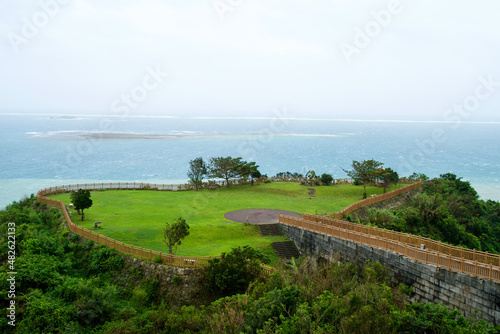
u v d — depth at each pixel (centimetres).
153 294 3375
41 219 4894
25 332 2784
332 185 7200
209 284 3250
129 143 18088
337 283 2888
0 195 8569
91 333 2878
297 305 2541
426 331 2181
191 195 6350
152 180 10494
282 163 13925
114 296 3347
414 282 2823
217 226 4531
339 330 2219
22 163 12975
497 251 5419
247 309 2592
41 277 3378
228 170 6994
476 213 6431
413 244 3186
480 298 2395
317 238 3834
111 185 6850
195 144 17738
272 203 5856
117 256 3747
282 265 3600
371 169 6512
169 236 3584
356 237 3359
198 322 2739
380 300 2362
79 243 4088
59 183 9938
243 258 3347
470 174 13050
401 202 6234
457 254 2844
